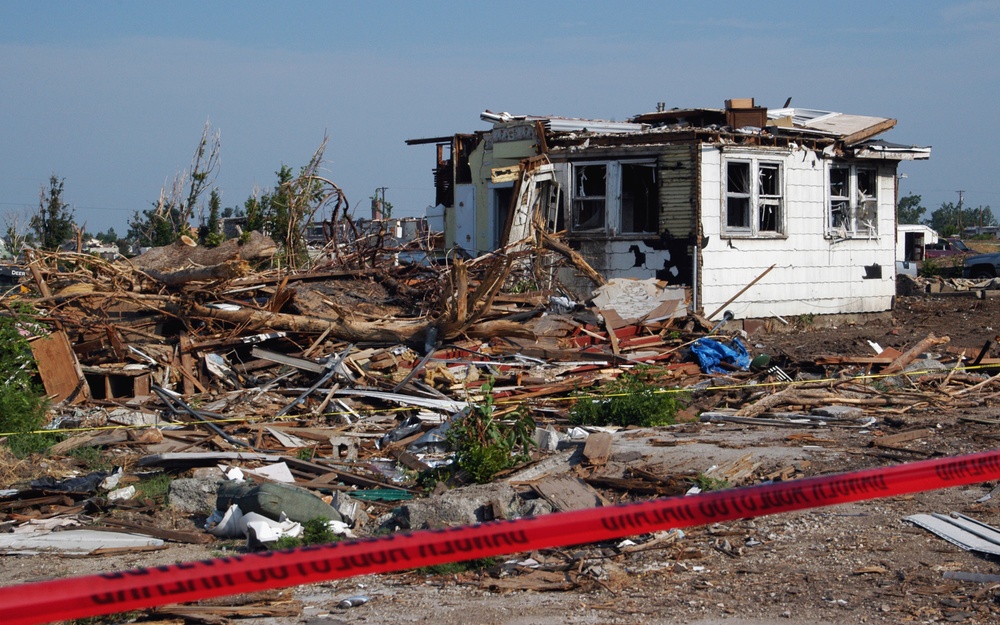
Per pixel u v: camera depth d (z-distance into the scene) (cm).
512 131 2172
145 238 3703
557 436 1015
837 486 353
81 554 731
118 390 1359
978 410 1213
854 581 610
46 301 1444
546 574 641
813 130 2123
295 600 618
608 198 1986
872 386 1355
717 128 1977
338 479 924
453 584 643
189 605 596
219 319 1493
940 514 745
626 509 323
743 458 916
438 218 2755
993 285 3341
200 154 3497
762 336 1991
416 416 1161
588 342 1616
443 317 1486
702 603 581
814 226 2127
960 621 538
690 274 1923
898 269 3769
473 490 789
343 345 1483
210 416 1198
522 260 1917
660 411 1192
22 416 1070
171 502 856
